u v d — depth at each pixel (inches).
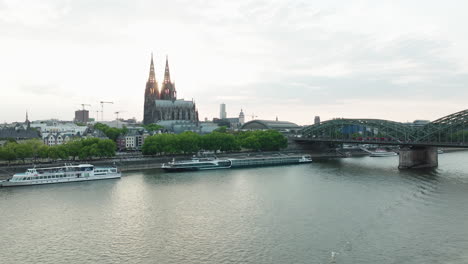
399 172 6781.5
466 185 5305.1
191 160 7618.1
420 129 7657.5
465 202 4291.3
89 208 4143.7
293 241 3127.5
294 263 2709.2
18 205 4259.4
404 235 3233.3
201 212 3986.2
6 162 6722.4
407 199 4466.0
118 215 3885.3
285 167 7687.0
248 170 7175.2
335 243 3073.3
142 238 3235.7
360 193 4845.0
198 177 6210.6
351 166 7829.7
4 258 2839.6
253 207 4168.3
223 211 4020.7
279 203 4343.0
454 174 6432.1
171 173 6648.6
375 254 2851.9
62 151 6722.4
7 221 3690.9
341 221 3636.8
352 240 3132.4
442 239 3134.8
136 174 6496.1
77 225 3572.8
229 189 5152.6
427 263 2687.0
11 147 6358.3
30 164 6328.7
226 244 3080.7
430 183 5492.1
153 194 4817.9
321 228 3437.5
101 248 3026.6
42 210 4062.5
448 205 4163.4
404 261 2723.9
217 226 3526.1
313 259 2773.1
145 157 7770.7
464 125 7012.8
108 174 5949.8
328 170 7150.6
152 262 2765.7
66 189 5113.2
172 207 4180.6
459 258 2763.3
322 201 4424.2
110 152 7170.3
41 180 5442.9
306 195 4756.4
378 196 4655.5
